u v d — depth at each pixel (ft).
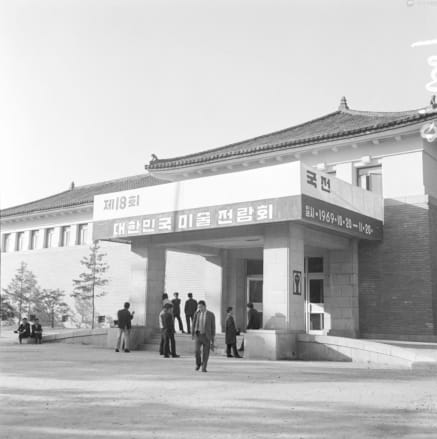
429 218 60.18
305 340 50.34
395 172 62.95
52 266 110.11
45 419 21.66
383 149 64.03
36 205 124.98
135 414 22.74
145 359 48.65
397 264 61.21
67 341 70.95
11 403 25.27
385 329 60.90
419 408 24.56
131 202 61.57
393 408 24.48
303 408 24.18
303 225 53.62
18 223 120.57
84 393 28.27
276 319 50.88
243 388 30.14
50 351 57.31
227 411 23.47
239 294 74.84
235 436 19.03
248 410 23.70
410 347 50.90
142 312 63.57
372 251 62.95
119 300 96.12
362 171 66.18
